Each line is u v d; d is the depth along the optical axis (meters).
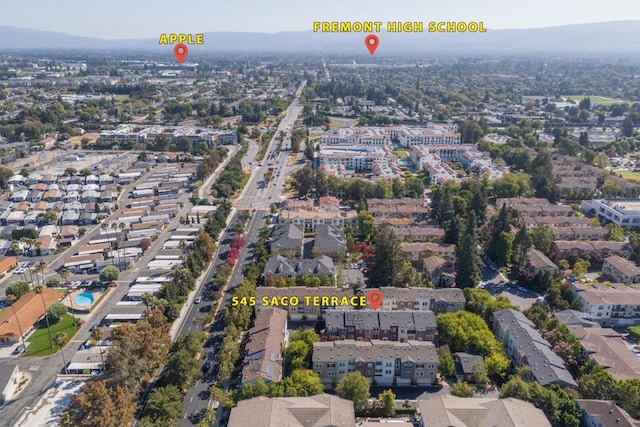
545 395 161.00
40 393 182.12
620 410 153.25
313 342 195.12
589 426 156.75
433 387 186.62
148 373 185.50
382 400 171.50
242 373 180.25
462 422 151.38
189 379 187.38
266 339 193.00
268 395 166.75
